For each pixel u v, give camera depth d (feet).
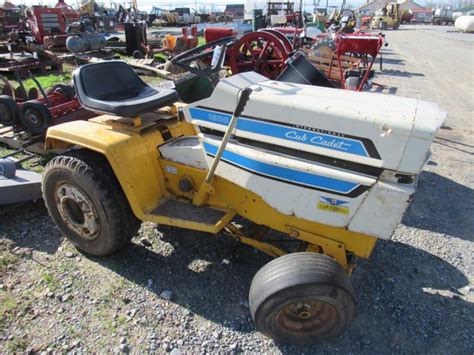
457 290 9.12
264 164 7.41
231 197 8.47
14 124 15.35
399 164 6.41
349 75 20.74
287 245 9.97
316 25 51.67
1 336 7.42
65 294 8.43
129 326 7.75
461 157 17.28
